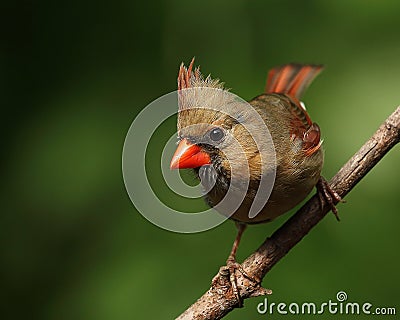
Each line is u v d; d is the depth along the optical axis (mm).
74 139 11633
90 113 11844
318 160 8914
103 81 12141
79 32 12406
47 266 11586
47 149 11617
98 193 11453
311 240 11055
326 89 11508
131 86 12094
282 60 11969
